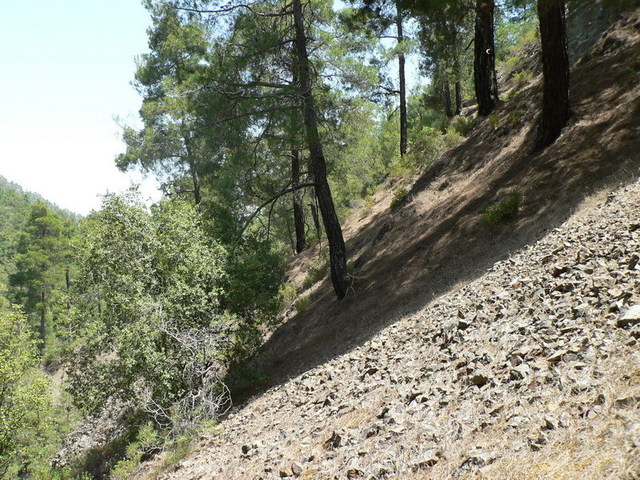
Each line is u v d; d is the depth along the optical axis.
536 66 22.72
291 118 14.62
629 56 15.09
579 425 3.21
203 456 8.48
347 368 8.77
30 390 19.92
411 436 4.49
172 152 28.31
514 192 12.89
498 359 5.08
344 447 5.16
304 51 15.62
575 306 5.14
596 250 6.48
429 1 12.61
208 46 16.81
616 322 4.22
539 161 13.82
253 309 14.66
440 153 21.70
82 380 13.26
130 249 13.21
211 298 13.39
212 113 14.95
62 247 56.03
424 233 16.47
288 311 19.52
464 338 6.36
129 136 29.81
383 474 4.11
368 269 17.36
